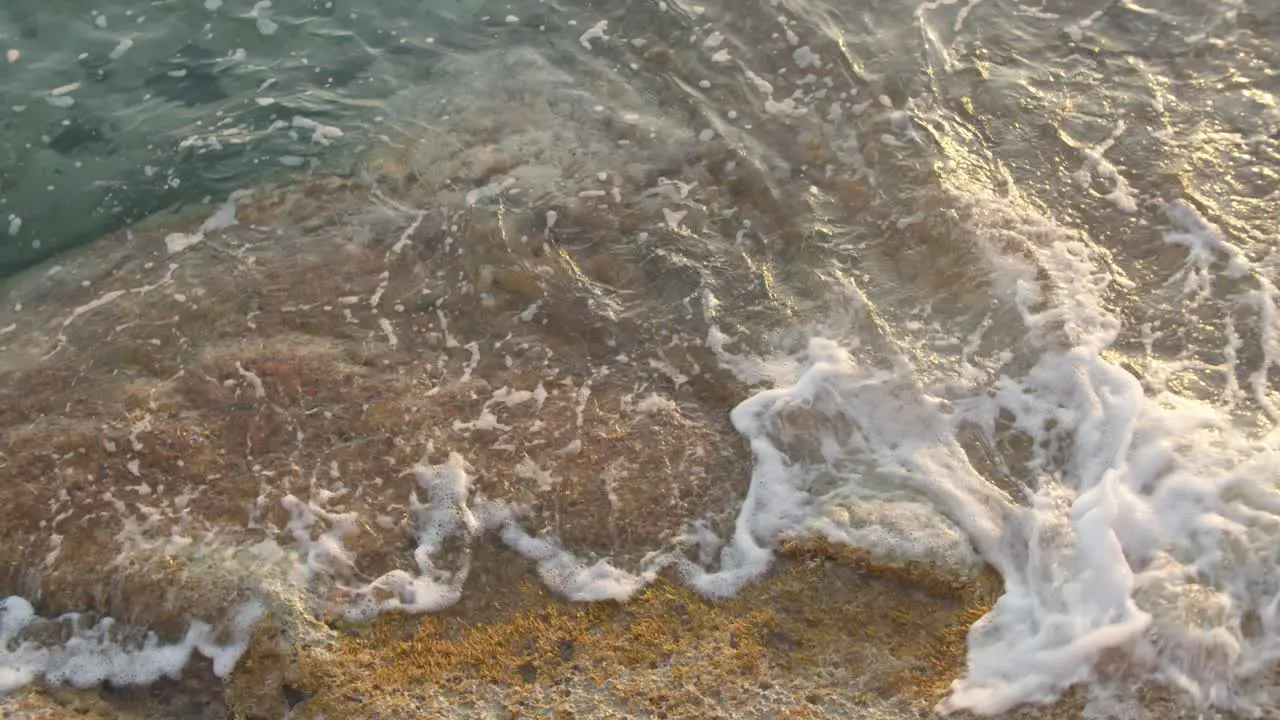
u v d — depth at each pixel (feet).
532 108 19.02
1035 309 14.98
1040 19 19.61
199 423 14.61
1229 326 14.56
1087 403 13.80
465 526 13.60
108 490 13.89
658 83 19.26
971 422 14.03
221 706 12.21
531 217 17.17
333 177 18.01
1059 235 15.94
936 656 12.18
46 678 12.42
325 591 12.99
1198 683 11.37
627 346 15.46
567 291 16.15
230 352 15.47
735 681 12.12
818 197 17.08
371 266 16.63
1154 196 16.39
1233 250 15.47
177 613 12.75
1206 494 12.48
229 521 13.57
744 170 17.65
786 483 13.76
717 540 13.37
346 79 19.53
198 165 18.13
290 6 20.62
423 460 14.20
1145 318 14.79
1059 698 11.55
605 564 13.25
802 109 18.52
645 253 16.58
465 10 20.77
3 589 13.10
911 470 13.67
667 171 17.81
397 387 15.03
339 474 14.07
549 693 12.12
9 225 17.34
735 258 16.44
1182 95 18.03
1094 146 17.28
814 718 11.69
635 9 20.48
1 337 15.76
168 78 19.36
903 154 17.43
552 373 15.19
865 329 15.15
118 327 15.84
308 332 15.75
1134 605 11.76
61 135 18.47
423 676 12.32
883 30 19.62
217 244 17.02
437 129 18.71
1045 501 13.08
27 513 13.65
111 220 17.46
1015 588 12.60
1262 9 19.30
